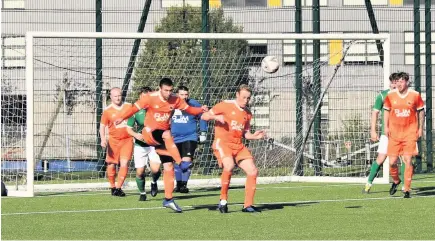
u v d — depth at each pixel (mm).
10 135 37031
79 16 45000
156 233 21781
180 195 32312
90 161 39656
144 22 41031
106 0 45156
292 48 42719
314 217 24609
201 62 39656
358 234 21281
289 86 40562
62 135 39719
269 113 40250
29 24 43469
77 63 40781
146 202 29609
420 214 25062
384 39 36375
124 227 22984
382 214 25141
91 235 21562
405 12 46156
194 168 38781
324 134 40031
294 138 40125
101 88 39750
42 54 40938
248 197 25922
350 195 31156
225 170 25594
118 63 40906
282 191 33312
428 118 42250
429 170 42219
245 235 21281
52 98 40469
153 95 25734
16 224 23828
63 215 25859
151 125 25859
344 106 40250
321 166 39844
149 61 39500
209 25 40938
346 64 40281
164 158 26031
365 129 39906
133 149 32250
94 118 40250
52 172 39312
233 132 25547
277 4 47594
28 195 32344
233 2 48750
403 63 45812
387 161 36312
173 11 43188
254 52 43750
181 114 33062
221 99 39750
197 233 21703
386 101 29578
